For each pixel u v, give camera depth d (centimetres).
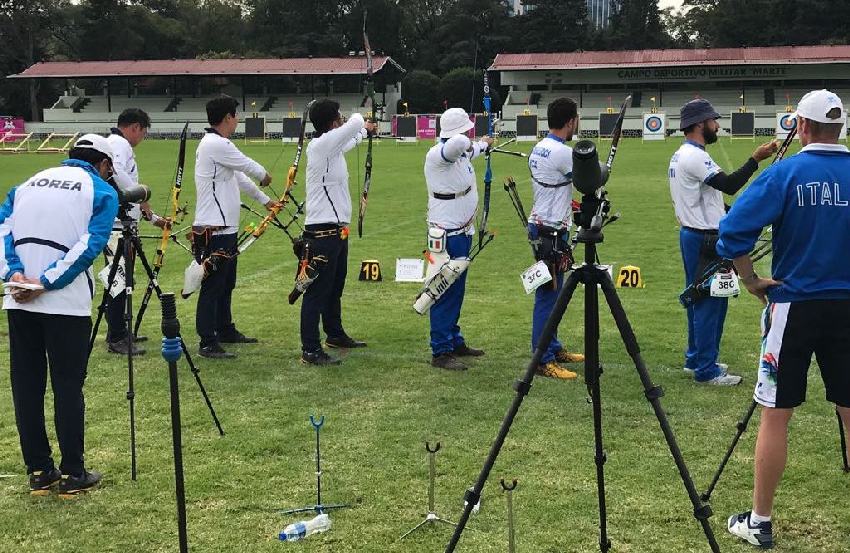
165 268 1176
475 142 733
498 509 454
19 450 542
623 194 1997
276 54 7181
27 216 472
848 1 6806
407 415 599
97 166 500
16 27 6831
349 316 905
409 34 7294
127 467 512
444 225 701
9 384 670
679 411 600
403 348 779
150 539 427
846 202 393
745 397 630
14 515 455
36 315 466
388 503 463
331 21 7369
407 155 3488
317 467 458
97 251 466
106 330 844
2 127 5203
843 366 403
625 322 354
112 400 632
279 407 618
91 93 6531
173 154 3647
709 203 646
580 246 1316
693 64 5297
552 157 668
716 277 627
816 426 567
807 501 462
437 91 6100
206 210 744
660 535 427
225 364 728
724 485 482
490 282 1070
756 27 7125
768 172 404
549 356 686
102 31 7094
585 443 542
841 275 396
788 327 401
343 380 683
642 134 4475
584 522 439
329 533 431
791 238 401
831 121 400
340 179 720
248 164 738
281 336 824
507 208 1789
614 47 7469
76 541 427
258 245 1373
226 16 7738
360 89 6022
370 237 1439
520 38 7112
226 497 473
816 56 5225
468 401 628
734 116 4341
